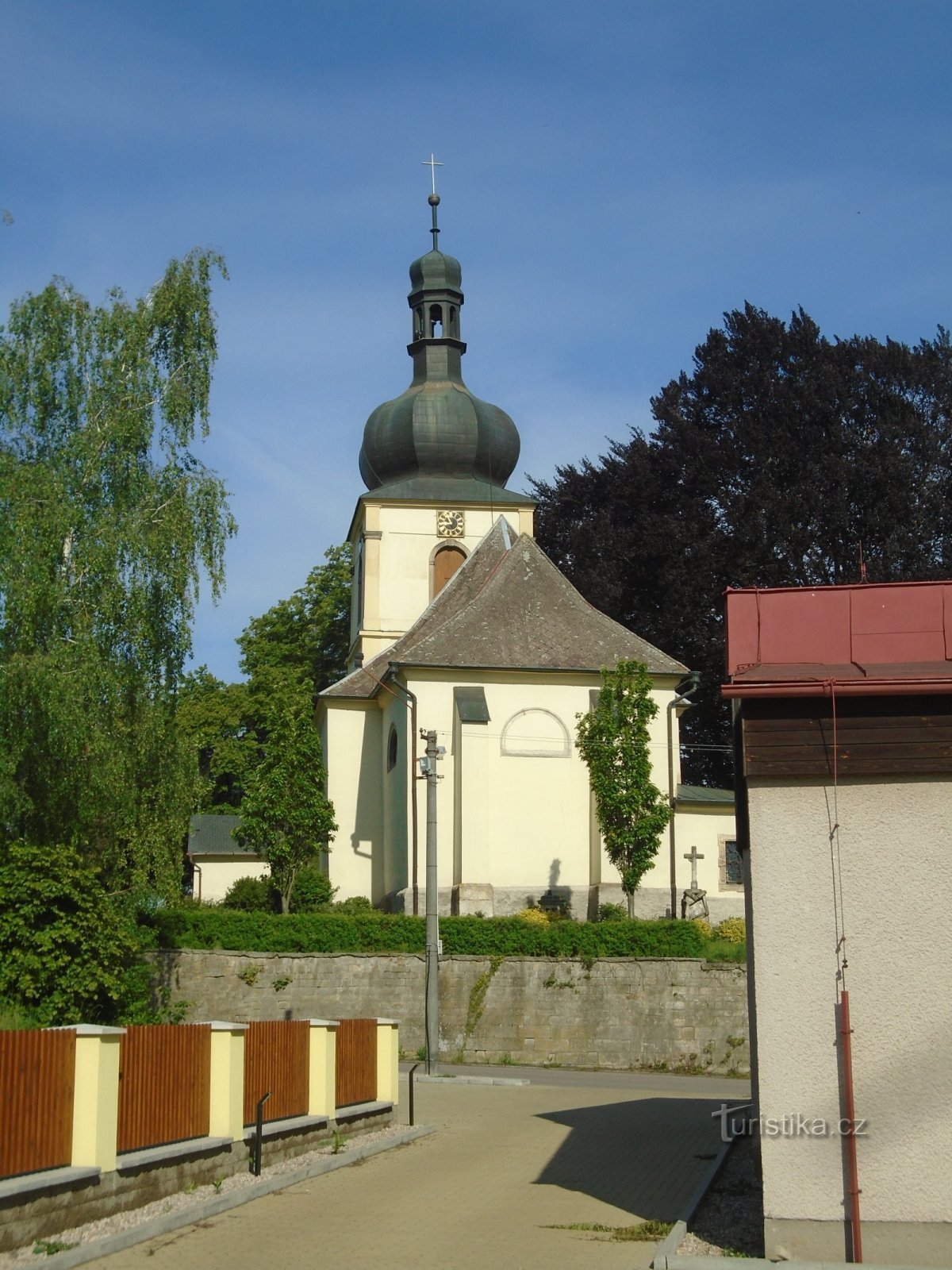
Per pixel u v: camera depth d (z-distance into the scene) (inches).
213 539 1293.1
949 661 552.1
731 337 2423.7
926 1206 497.0
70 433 1279.5
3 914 1000.9
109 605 1211.9
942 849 516.4
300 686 2470.5
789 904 522.3
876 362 2321.6
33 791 1182.9
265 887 1699.1
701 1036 1336.1
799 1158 507.8
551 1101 1050.1
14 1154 509.4
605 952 1362.0
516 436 2253.9
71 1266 486.0
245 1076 690.8
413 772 1652.3
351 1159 741.3
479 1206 620.7
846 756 525.7
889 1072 506.9
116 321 1312.7
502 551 1998.0
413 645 1844.2
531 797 1649.9
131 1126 589.0
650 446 2394.2
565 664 1684.3
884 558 2190.0
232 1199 610.2
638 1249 531.5
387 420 2212.1
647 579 2310.5
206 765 2807.6
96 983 995.9
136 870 1239.5
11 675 1139.3
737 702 571.2
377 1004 1363.2
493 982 1358.3
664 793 1659.7
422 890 1622.8
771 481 2263.8
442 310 2256.4
